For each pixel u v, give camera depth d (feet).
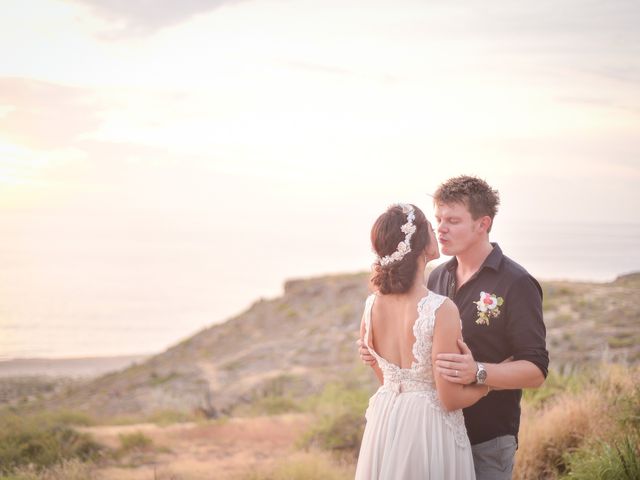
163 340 316.40
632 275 136.15
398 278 11.16
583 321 92.02
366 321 12.01
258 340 140.56
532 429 21.59
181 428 45.37
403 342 11.41
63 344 289.94
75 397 122.21
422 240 11.31
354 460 29.73
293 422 43.32
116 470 31.48
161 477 28.60
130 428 46.91
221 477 27.68
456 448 11.34
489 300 12.26
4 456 33.09
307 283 173.27
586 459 18.02
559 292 115.14
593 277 572.51
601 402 22.18
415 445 11.12
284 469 26.40
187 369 124.98
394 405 11.47
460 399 10.95
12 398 136.87
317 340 123.34
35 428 37.17
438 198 12.65
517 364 11.48
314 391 84.17
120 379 134.00
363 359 12.30
